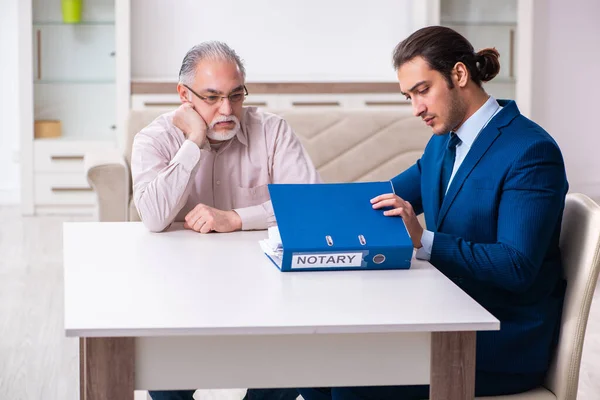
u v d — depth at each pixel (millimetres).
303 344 1625
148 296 1765
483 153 2121
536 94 7180
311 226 2014
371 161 4504
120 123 6355
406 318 1634
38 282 4773
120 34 6309
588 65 7203
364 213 2076
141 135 2639
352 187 2145
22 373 3436
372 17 6906
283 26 6844
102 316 1621
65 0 6402
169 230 2463
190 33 6773
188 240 2322
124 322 1584
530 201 2020
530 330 2021
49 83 6496
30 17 6355
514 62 6664
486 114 2158
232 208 2721
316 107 6422
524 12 6562
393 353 1654
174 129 2648
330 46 6902
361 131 4512
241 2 6789
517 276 1993
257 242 2307
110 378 1583
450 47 2107
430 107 2139
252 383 1628
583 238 2049
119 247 2227
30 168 6488
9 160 7078
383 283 1890
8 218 6445
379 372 1657
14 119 7043
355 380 1652
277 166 2723
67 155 6500
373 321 1612
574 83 7207
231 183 2711
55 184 6527
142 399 3164
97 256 2123
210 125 2523
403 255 2002
